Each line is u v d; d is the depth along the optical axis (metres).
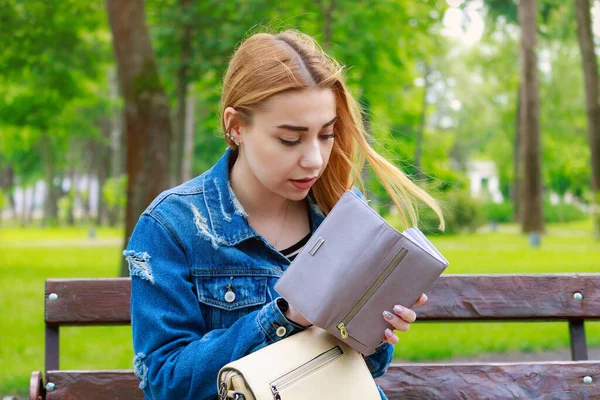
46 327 2.63
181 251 2.04
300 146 1.91
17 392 4.90
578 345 2.73
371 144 2.27
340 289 1.78
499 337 6.82
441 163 32.53
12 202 63.62
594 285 2.70
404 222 2.09
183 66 13.70
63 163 41.19
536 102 25.77
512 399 2.60
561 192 51.44
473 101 39.91
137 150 10.48
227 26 13.23
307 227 2.21
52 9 13.91
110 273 13.93
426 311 2.67
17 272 14.23
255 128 1.93
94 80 15.55
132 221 10.53
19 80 15.44
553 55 33.97
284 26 2.53
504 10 27.91
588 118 21.17
